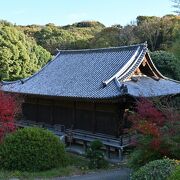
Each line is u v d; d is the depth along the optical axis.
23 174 16.17
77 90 25.61
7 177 15.65
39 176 16.23
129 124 23.36
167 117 13.59
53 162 17.53
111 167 19.77
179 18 40.50
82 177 16.95
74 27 97.69
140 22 69.19
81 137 24.70
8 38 43.53
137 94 22.45
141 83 25.44
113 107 23.25
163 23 60.72
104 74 26.42
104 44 64.44
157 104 15.50
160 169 9.80
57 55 34.84
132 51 27.48
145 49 26.50
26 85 30.97
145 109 14.35
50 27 86.19
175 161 10.15
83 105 25.75
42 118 30.12
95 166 19.28
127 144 21.97
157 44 61.38
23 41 46.53
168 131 13.11
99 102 23.69
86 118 25.59
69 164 19.02
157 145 12.87
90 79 26.73
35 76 32.38
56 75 30.64
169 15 64.06
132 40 62.16
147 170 10.03
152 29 61.28
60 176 16.77
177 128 12.99
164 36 59.25
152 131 13.09
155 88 25.38
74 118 26.55
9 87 31.36
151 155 13.21
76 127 26.45
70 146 25.28
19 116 31.44
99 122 24.45
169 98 25.16
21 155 16.75
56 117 28.47
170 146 12.80
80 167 18.97
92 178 16.83
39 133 17.56
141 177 10.03
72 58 32.66
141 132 13.73
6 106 16.11
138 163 13.49
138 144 13.73
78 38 79.62
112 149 23.80
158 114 13.98
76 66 30.56
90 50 31.59
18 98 26.45
